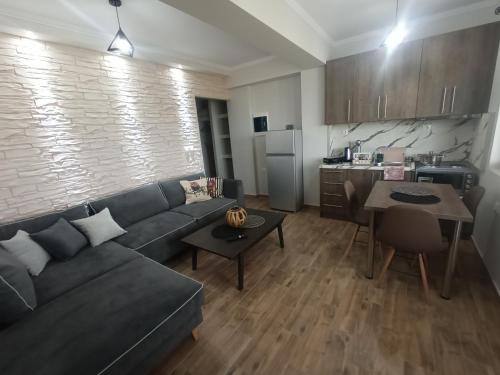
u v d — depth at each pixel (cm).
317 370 140
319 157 399
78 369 111
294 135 383
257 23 200
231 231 248
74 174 264
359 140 366
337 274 228
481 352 143
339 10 258
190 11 177
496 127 232
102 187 289
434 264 231
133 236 251
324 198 366
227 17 188
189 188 356
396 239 181
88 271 192
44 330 132
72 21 232
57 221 227
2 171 215
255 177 514
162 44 312
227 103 500
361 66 313
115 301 151
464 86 261
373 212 204
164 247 257
